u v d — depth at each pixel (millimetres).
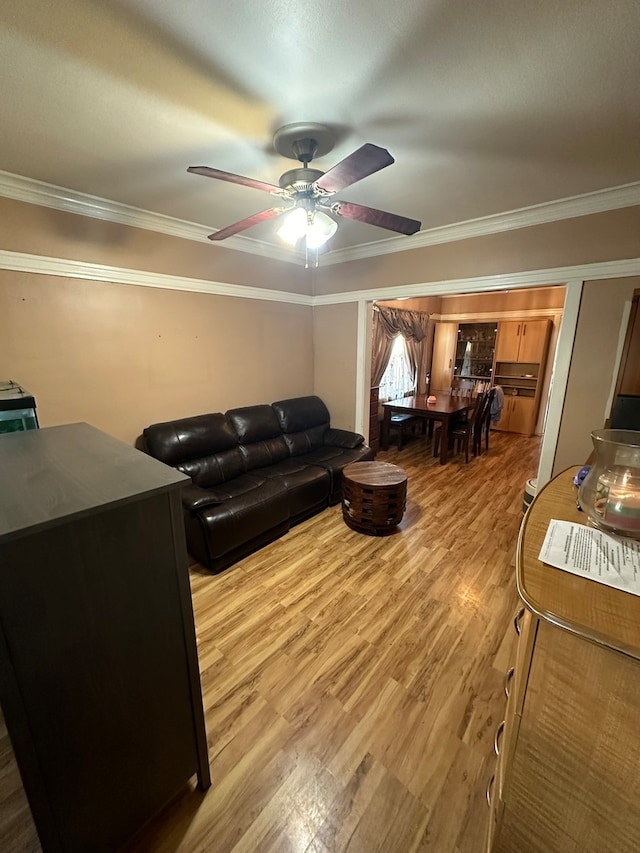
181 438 2891
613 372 2506
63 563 803
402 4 1056
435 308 7102
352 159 1348
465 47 1207
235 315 3512
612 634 642
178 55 1237
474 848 1115
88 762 930
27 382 2334
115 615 918
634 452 1011
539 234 2688
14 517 754
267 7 1066
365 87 1400
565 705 734
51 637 810
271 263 3766
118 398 2773
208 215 2779
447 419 4637
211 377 3387
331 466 3467
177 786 1176
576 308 2604
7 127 1634
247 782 1290
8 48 1181
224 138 1754
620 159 1938
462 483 4137
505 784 873
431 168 2039
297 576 2451
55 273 2375
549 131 1683
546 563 840
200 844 1131
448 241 3143
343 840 1141
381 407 5738
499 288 2936
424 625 2020
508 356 6480
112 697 953
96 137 1730
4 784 968
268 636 1942
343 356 4156
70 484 935
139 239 2748
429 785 1280
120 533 892
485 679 1690
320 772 1320
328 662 1782
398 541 2898
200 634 1958
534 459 5016
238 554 2609
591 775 732
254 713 1532
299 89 1414
